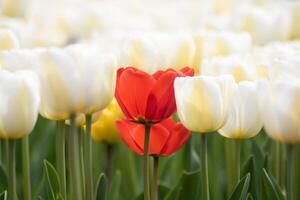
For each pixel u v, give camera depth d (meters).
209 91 1.21
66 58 1.20
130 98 1.23
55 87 1.20
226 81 1.22
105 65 1.21
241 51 1.62
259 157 1.42
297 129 1.21
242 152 1.57
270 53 1.47
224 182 1.62
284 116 1.21
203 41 1.62
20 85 1.19
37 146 1.73
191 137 1.52
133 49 1.40
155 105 1.23
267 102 1.22
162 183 1.51
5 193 1.21
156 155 1.30
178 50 1.49
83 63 1.21
